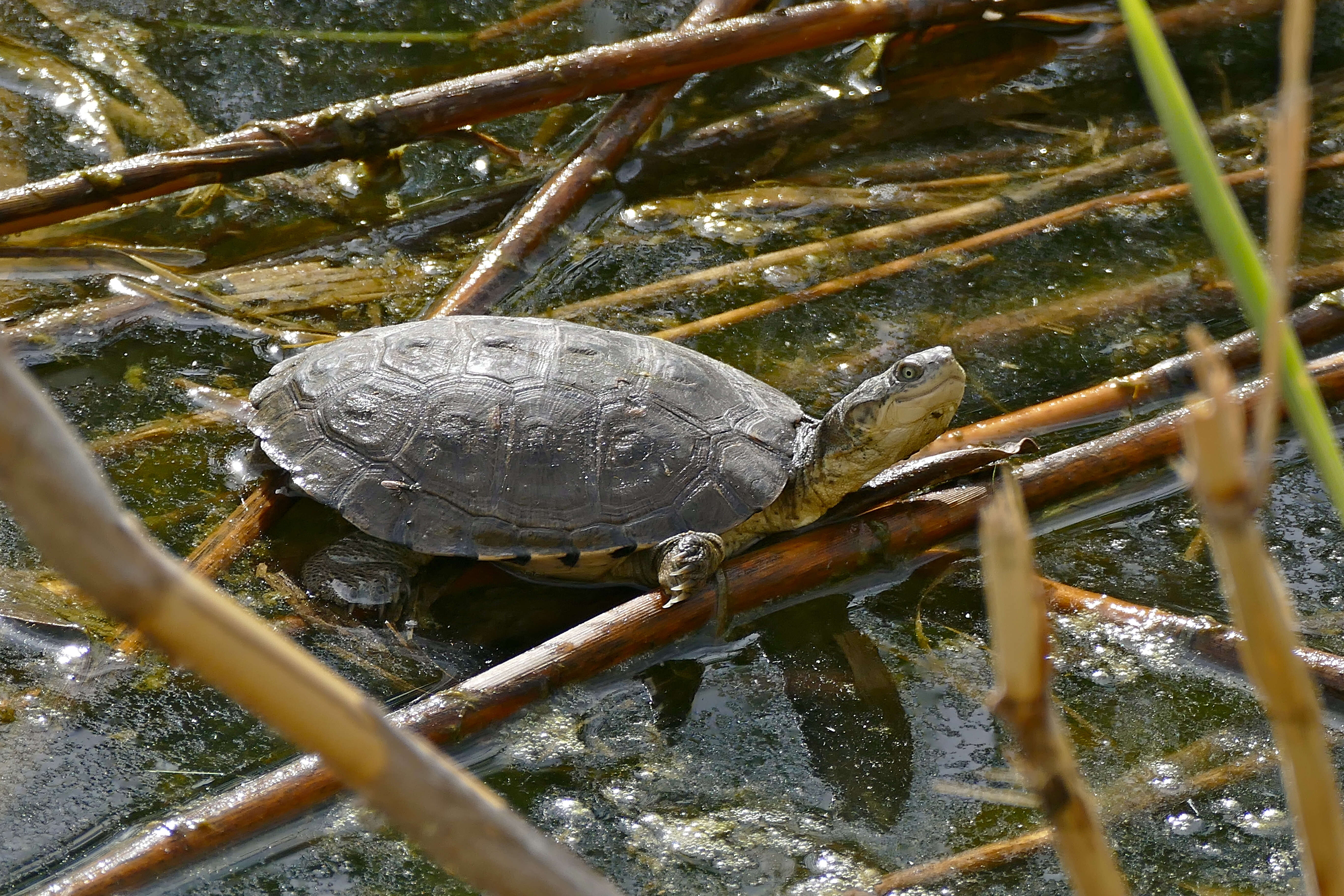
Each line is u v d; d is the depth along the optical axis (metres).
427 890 4.00
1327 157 9.20
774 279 7.88
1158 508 6.09
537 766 4.53
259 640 0.73
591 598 5.44
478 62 9.97
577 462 5.11
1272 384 0.90
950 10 9.55
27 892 3.84
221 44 9.84
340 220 8.30
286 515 5.66
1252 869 4.16
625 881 4.11
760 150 9.30
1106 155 9.36
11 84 8.92
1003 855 4.18
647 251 8.13
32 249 7.60
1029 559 0.90
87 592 0.63
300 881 3.99
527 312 7.43
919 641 5.29
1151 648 5.15
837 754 4.69
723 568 5.26
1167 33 10.80
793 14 9.16
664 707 4.86
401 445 5.17
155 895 3.87
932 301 7.70
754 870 4.16
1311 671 4.71
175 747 4.50
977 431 6.36
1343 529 5.95
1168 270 8.07
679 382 5.48
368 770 0.78
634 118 8.79
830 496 5.42
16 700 4.58
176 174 7.56
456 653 5.06
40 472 0.58
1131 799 4.45
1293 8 0.96
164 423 6.28
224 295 7.34
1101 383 7.00
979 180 9.03
